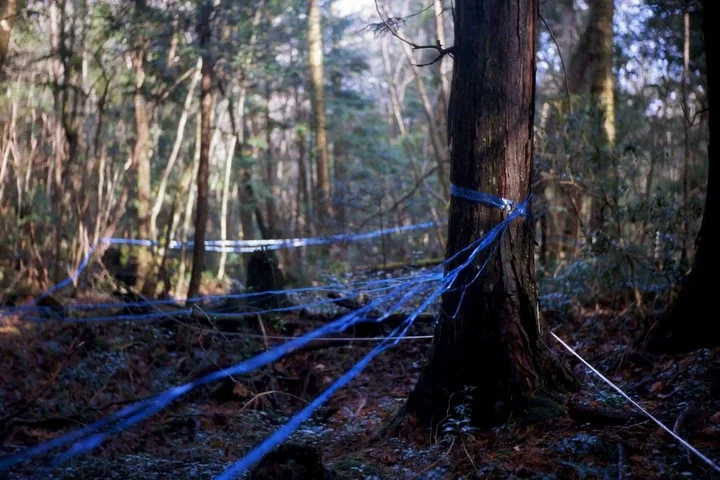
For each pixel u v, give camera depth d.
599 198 9.43
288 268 16.64
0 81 13.28
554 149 10.00
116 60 16.95
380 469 5.35
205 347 9.38
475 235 5.77
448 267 5.93
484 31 5.76
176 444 6.71
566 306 9.27
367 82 34.72
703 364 5.83
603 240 8.75
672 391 5.74
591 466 4.61
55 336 10.09
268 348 8.73
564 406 5.55
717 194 6.49
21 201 15.73
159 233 20.89
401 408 6.25
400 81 33.12
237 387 7.98
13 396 7.87
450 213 5.97
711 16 6.42
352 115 25.72
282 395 8.11
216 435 6.82
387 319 9.76
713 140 6.48
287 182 32.34
